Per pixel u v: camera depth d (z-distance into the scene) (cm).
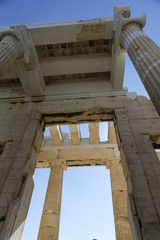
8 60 735
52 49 1042
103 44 1027
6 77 1106
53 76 1188
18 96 1116
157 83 536
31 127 904
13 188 642
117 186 1241
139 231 500
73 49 1047
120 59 955
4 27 921
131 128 827
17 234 575
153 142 835
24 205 647
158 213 522
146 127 828
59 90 1136
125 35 816
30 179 733
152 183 604
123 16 879
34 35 918
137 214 540
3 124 940
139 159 688
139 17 835
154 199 558
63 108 1004
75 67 1078
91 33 917
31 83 1060
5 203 597
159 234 477
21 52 877
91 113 997
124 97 1028
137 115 898
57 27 891
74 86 1159
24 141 832
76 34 917
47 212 1177
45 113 1002
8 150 795
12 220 562
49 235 1048
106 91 1080
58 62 1048
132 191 603
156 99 525
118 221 1038
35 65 1006
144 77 607
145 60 632
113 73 1053
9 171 703
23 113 994
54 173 1529
